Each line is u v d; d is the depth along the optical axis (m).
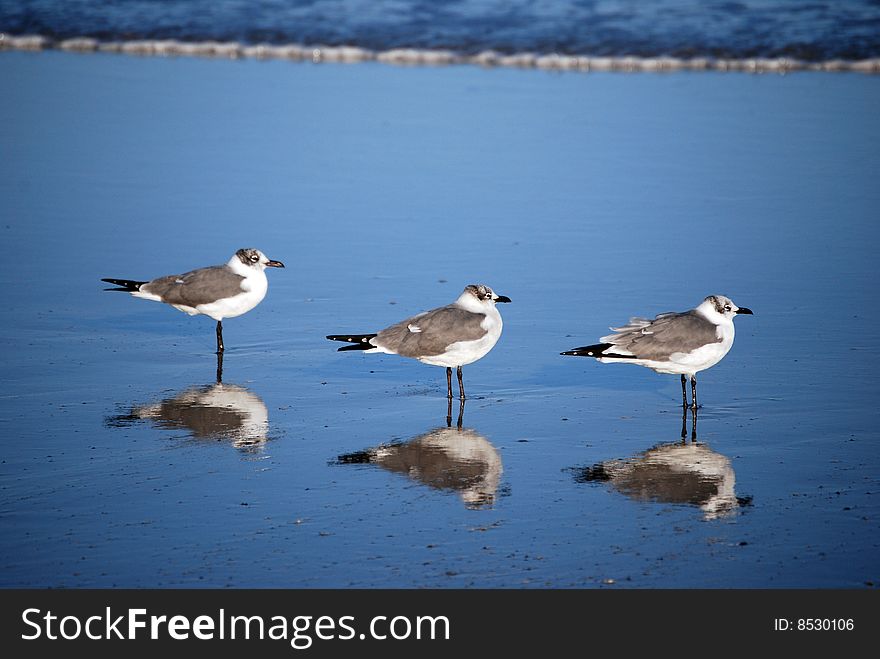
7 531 11.09
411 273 20.09
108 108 31.09
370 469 12.73
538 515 11.59
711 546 10.94
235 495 11.99
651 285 19.48
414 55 38.03
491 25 40.72
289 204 23.88
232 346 17.11
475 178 25.64
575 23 40.81
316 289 19.38
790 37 38.91
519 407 14.81
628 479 12.50
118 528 11.20
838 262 20.61
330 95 32.84
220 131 29.16
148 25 40.72
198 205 23.75
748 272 20.11
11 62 36.31
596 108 31.69
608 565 10.59
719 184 25.34
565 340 17.22
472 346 14.75
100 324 17.92
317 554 10.76
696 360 14.23
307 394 15.21
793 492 12.12
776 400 14.86
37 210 23.27
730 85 34.47
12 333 17.31
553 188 25.05
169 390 15.22
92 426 13.87
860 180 25.58
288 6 42.88
